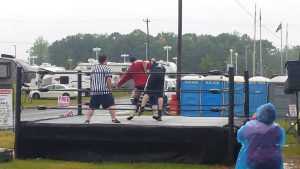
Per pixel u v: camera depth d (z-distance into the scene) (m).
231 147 9.83
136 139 10.20
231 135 9.84
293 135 16.58
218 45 117.75
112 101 11.10
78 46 128.12
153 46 115.88
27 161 10.48
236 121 11.59
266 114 7.16
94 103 10.97
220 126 10.05
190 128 10.01
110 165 9.94
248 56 112.44
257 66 104.94
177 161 10.08
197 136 9.99
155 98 12.00
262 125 7.16
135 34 119.69
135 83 12.23
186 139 10.01
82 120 11.72
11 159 10.47
